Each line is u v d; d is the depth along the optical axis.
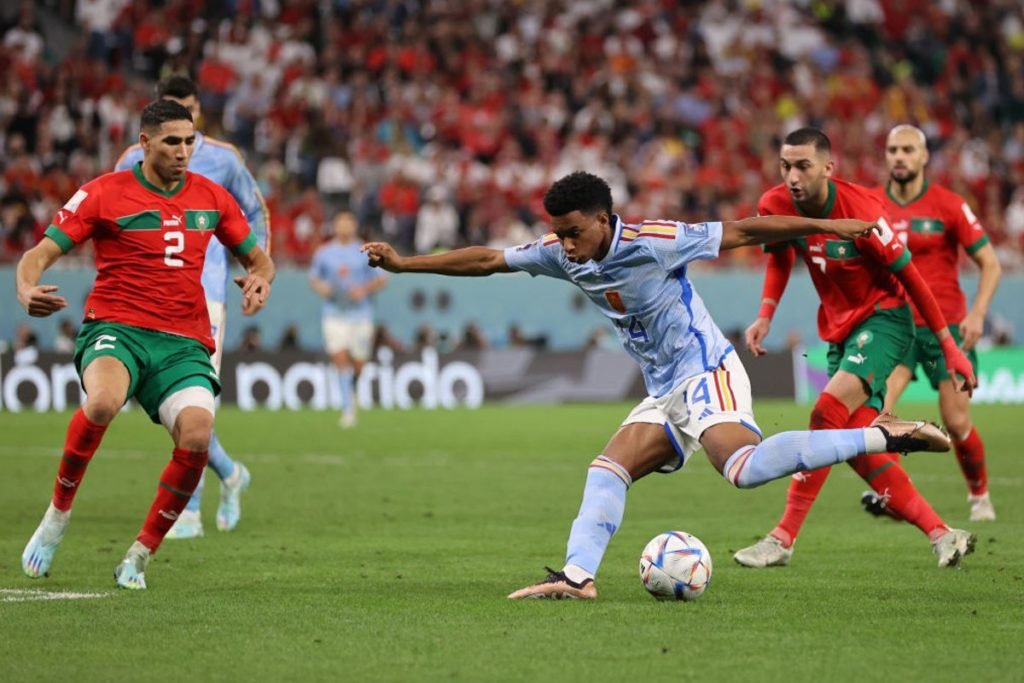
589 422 70.44
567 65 114.19
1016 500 40.25
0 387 75.94
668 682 17.12
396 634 20.17
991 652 18.86
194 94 32.72
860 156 115.75
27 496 40.00
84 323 25.00
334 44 107.25
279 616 21.64
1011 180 116.69
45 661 18.41
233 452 54.75
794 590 24.34
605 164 105.12
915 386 87.81
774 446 22.34
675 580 22.91
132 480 44.62
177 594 23.84
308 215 90.94
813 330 92.75
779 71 120.88
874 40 127.25
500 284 89.56
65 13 103.88
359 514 36.81
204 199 25.31
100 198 24.56
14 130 90.75
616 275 22.84
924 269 35.53
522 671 17.73
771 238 22.80
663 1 122.06
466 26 113.50
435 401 84.38
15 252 82.25
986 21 129.50
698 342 23.27
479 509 37.91
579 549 23.25
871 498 32.91
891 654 18.72
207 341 25.36
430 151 102.56
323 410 79.31
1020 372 91.75
